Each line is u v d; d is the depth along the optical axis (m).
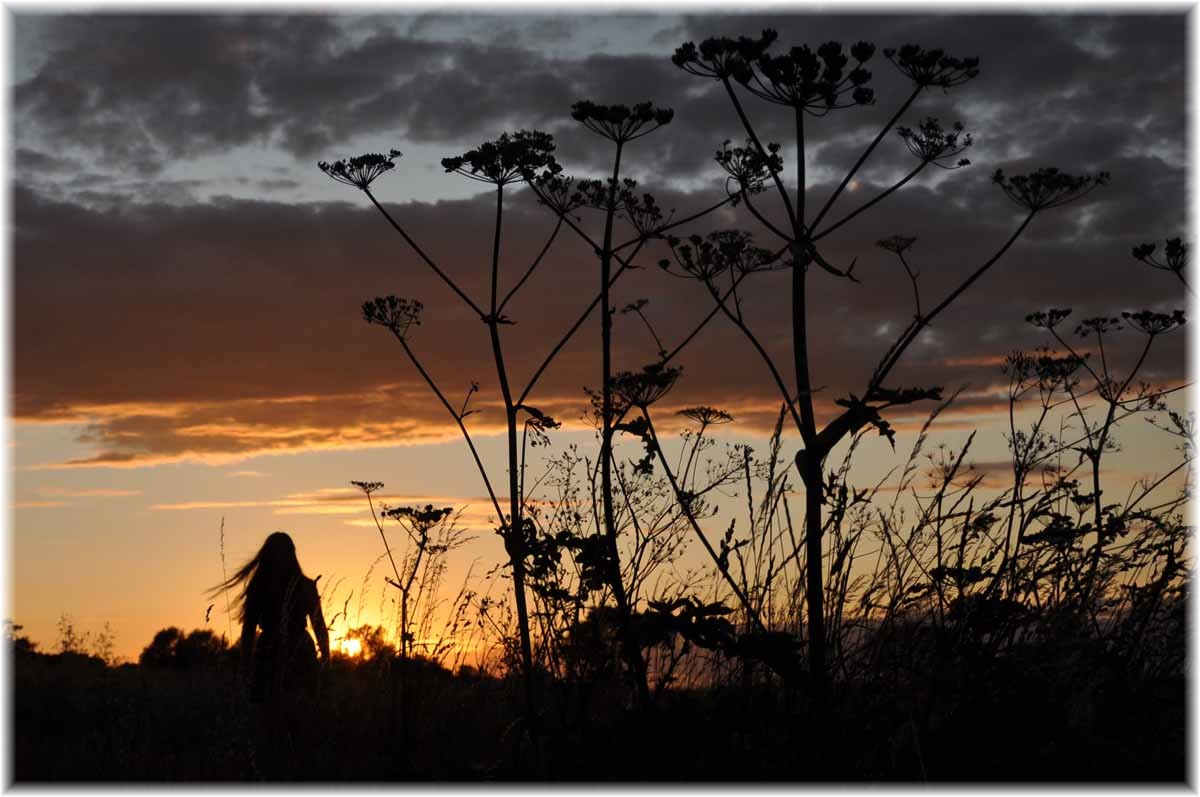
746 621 4.48
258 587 6.93
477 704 5.76
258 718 6.15
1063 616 4.16
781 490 4.59
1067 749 3.99
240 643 6.81
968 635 4.18
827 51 4.54
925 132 4.76
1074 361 5.05
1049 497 4.42
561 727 4.70
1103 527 4.33
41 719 6.46
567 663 4.66
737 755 4.22
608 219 5.35
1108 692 4.12
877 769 4.10
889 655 4.28
